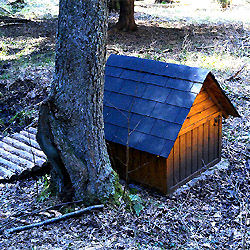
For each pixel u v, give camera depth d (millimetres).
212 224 6523
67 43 5988
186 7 24719
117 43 16344
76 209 6438
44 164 7961
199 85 6977
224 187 7602
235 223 6547
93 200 6434
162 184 7184
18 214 6527
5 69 14078
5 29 19469
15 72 13734
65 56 6059
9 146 9086
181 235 6203
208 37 16828
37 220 6344
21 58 15094
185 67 7352
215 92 7598
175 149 7227
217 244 6055
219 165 8359
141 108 7273
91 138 6301
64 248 5586
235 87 11617
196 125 7508
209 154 8164
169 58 14016
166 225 6406
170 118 6895
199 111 7535
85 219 6277
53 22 20656
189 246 5941
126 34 17844
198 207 6992
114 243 5770
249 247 5926
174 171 7297
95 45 5984
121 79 7840
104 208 6434
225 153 8805
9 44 17000
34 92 12539
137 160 7375
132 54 14703
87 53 5977
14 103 12375
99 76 6156
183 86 7117
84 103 6180
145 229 6219
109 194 6523
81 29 5883
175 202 7066
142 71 7723
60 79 6211
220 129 8328
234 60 13578
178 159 7340
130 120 7258
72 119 6270
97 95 6215
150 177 7312
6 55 15656
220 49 14711
